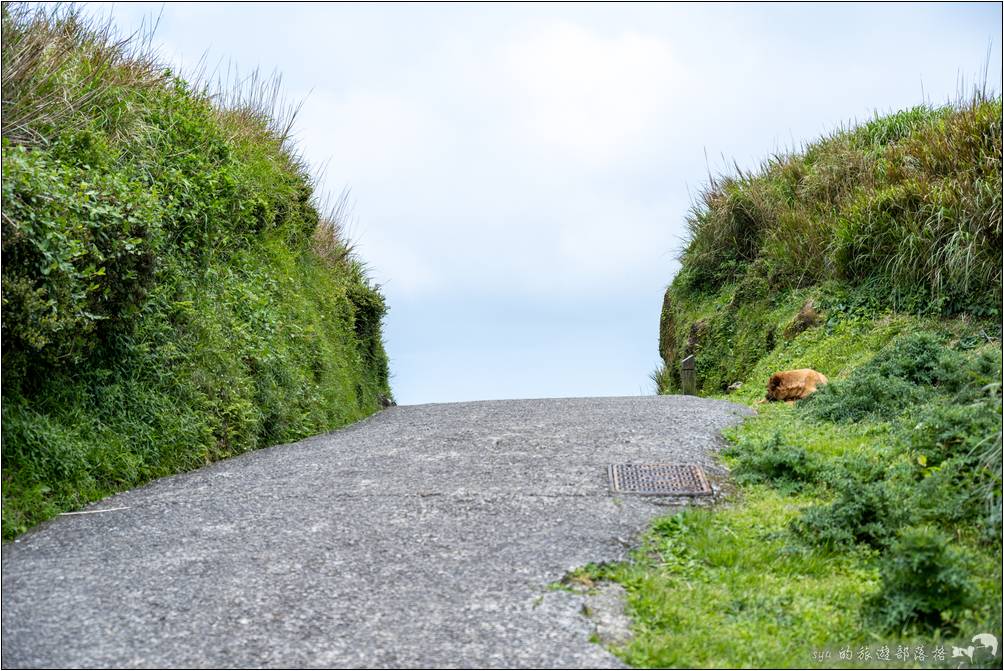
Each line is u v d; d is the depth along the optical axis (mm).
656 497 6051
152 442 7555
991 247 10938
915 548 4227
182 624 4090
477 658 3730
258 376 9844
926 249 11609
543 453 7418
